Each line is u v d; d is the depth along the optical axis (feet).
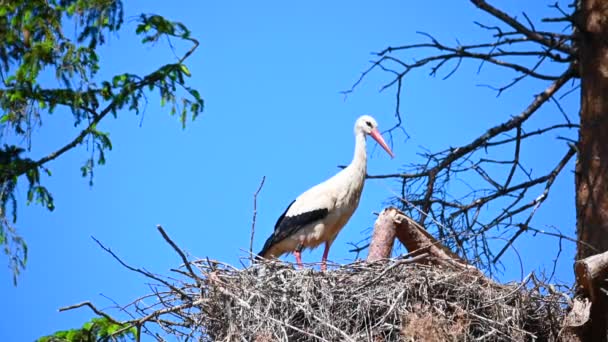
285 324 38.91
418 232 46.42
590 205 51.16
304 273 40.24
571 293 41.75
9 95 61.82
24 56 61.77
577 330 41.04
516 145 58.80
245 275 40.22
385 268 40.68
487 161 58.54
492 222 55.93
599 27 53.57
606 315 41.11
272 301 39.55
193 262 40.37
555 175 57.21
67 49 61.87
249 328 39.19
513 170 58.59
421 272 40.55
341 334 39.01
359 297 39.86
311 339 39.40
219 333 39.93
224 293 39.60
